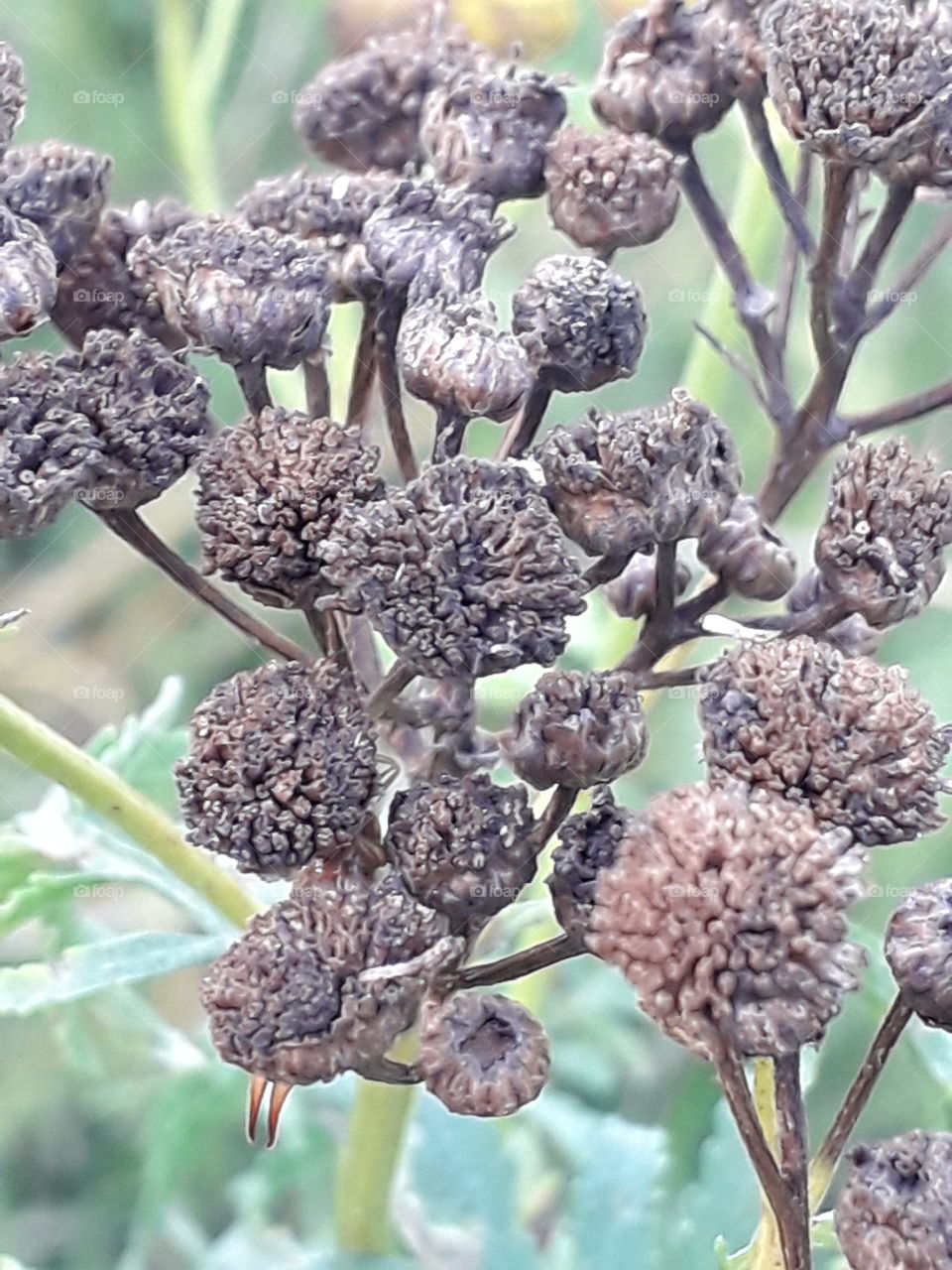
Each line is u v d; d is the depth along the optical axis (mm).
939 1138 72
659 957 65
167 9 132
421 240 84
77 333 87
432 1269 111
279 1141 125
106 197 88
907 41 81
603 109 95
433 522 71
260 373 83
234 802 73
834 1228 73
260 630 80
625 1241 108
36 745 92
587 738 73
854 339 89
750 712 72
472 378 77
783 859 65
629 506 76
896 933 73
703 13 93
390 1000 71
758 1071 82
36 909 101
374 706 76
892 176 85
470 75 95
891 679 73
